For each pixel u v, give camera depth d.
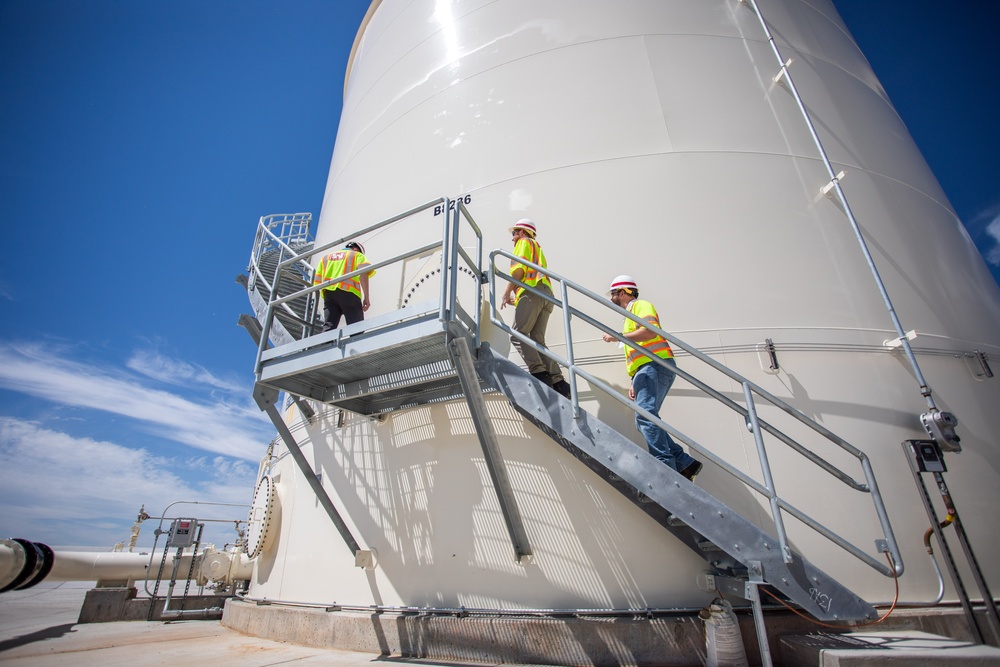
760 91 5.61
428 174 5.82
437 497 4.33
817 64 6.23
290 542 5.28
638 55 5.70
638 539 3.72
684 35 5.87
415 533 4.32
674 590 3.56
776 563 2.81
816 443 3.91
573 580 3.71
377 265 3.83
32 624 6.75
